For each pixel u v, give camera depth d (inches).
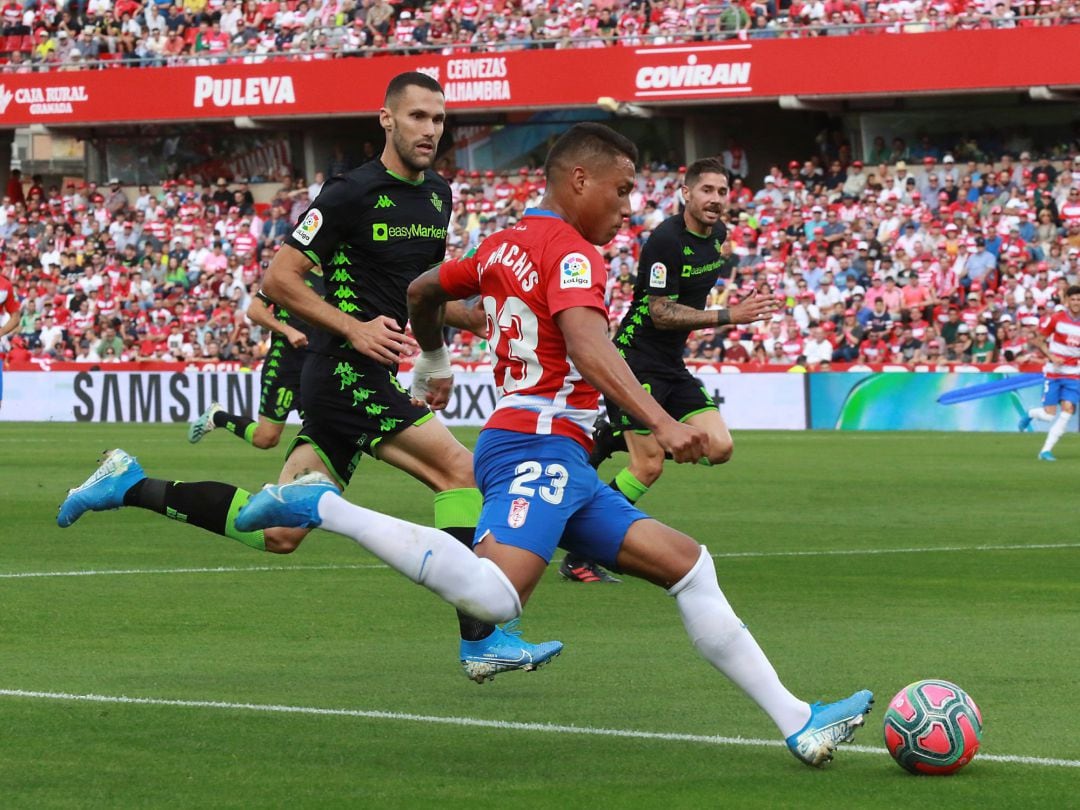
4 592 1047.6
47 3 4564.5
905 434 2878.9
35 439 2847.0
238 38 4291.3
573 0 3954.2
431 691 723.4
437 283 641.0
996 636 879.7
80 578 1122.0
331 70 4069.9
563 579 1143.0
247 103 4156.0
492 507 583.2
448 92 3961.6
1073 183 3307.1
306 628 908.0
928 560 1235.9
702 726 649.0
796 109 3846.0
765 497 1758.1
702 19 3784.5
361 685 737.0
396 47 4003.4
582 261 565.6
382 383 824.3
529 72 3882.9
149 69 4242.1
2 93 4377.5
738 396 3120.1
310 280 1552.7
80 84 4311.0
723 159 3929.6
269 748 604.1
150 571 1163.9
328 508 555.2
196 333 3796.8
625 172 587.8
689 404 1248.2
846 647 842.8
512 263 585.6
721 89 3713.1
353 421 825.5
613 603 1023.6
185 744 610.5
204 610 976.3
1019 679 749.9
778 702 572.1
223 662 797.9
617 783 551.8
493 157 4153.5
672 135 3988.7
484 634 677.9
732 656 573.0
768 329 3253.0
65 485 1888.5
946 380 2962.6
